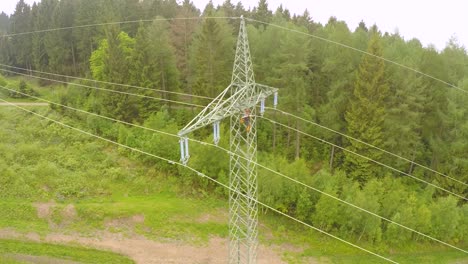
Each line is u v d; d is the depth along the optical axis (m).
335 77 45.06
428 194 38.53
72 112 52.28
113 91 48.16
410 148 42.03
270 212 38.56
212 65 46.06
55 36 68.56
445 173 40.41
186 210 38.00
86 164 43.81
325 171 39.31
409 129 39.69
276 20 57.72
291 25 50.78
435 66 43.34
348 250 34.59
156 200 39.50
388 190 37.88
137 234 35.38
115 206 37.59
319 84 47.69
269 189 37.22
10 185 39.31
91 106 51.84
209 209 38.78
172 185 41.78
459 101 39.34
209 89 46.19
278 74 45.03
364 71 40.00
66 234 35.03
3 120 51.16
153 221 36.44
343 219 35.31
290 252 34.31
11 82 64.56
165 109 48.72
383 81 40.56
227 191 39.25
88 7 67.31
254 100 25.70
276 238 35.72
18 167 41.78
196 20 59.28
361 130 40.12
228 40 48.12
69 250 33.50
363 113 40.09
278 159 40.00
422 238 35.81
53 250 33.34
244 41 23.75
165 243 34.66
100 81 50.75
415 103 40.16
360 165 40.75
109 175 42.38
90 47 66.81
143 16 70.31
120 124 47.41
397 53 46.22
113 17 59.94
